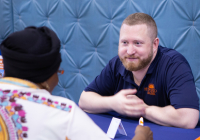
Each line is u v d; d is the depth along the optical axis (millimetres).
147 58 1236
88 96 1484
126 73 1419
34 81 615
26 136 549
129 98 1333
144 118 1326
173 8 1872
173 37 1907
